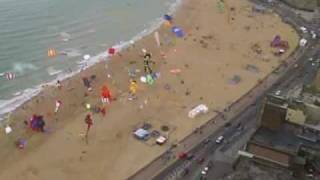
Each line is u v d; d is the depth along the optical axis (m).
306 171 90.88
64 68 136.12
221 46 152.25
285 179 88.81
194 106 120.81
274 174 90.00
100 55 144.50
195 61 142.50
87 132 109.81
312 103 102.75
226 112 118.25
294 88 126.69
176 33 157.88
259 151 93.06
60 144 106.12
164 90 127.00
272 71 138.25
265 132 96.06
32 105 118.31
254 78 134.38
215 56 145.88
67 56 142.50
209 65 140.62
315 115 99.06
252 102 122.44
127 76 133.12
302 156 91.94
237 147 103.38
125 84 129.12
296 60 144.62
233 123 113.19
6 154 102.44
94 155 103.25
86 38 154.50
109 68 136.75
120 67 137.62
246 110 118.81
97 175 97.75
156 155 103.25
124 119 114.88
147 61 136.12
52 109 117.38
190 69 138.00
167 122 114.06
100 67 137.00
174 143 106.62
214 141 106.25
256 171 90.88
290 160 90.75
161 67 138.12
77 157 102.56
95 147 105.56
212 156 100.62
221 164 97.44
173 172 97.19
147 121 114.31
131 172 98.38
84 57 141.88
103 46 150.62
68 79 130.25
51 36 152.75
